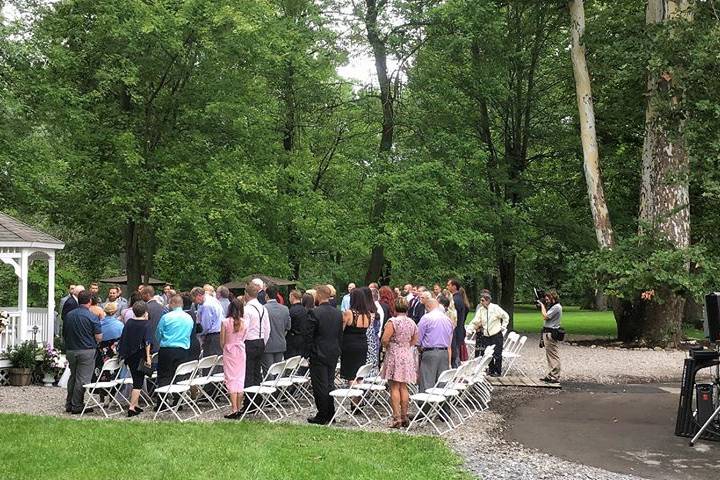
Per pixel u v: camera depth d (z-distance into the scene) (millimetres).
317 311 10195
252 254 22500
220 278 26078
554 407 12203
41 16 22266
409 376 9984
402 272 28625
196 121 23156
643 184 23781
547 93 30625
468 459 8250
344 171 28766
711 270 20078
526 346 23562
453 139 25766
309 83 26125
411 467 7594
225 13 21094
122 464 7355
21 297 15680
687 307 34812
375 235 24875
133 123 22422
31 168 19422
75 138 21422
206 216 21562
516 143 29766
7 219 16406
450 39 24562
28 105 19734
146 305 11195
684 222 22641
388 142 27875
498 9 26531
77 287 14461
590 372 17094
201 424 9742
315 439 8836
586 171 24141
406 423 10242
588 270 22500
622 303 24859
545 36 29078
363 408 11641
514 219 27438
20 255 15742
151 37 20766
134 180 21391
